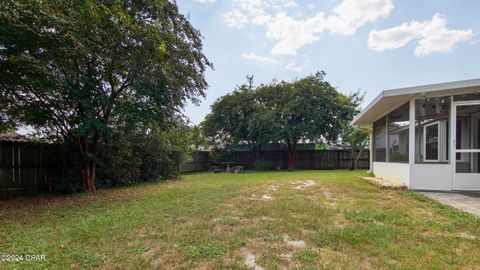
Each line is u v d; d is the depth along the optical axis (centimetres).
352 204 535
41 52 529
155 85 707
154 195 700
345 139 1834
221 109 1909
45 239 355
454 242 330
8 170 726
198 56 791
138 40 629
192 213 482
